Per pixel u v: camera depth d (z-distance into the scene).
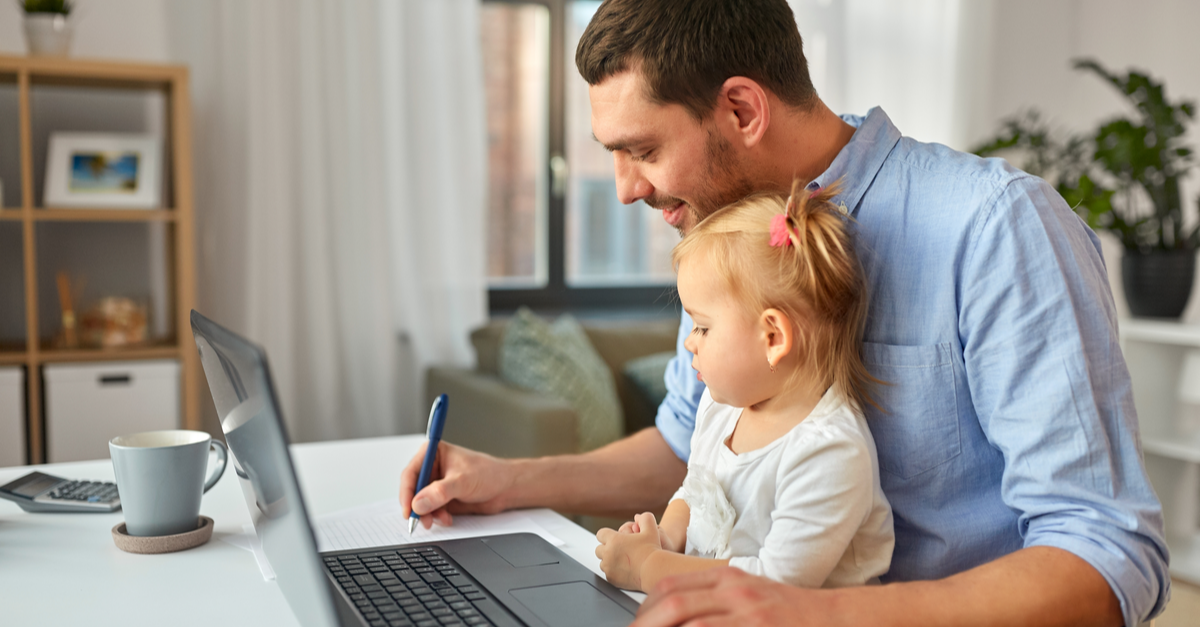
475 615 0.73
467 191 2.90
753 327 0.82
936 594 0.68
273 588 0.81
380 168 2.78
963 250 0.85
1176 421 2.82
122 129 2.61
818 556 0.75
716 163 0.93
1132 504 0.75
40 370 2.31
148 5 2.59
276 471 0.61
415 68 2.82
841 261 0.82
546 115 3.34
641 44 0.89
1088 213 2.79
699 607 0.66
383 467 1.25
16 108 2.48
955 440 0.86
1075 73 3.78
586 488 1.10
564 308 3.41
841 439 0.77
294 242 2.72
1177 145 2.89
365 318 2.81
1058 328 0.79
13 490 1.03
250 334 2.62
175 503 0.91
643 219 3.52
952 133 3.55
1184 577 2.61
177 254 2.45
